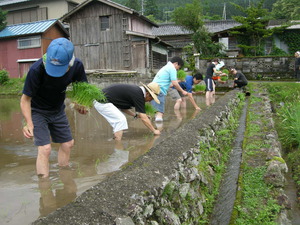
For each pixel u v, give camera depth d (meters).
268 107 7.61
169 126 5.70
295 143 5.17
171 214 2.17
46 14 28.06
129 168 2.46
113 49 19.66
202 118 4.78
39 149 3.12
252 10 20.36
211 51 21.75
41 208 2.34
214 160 3.71
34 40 20.23
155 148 3.04
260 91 10.76
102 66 19.92
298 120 5.37
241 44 21.34
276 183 3.11
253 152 3.97
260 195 2.88
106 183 2.11
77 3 28.70
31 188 2.76
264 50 20.80
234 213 2.55
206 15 44.84
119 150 4.07
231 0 57.97
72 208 1.73
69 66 2.87
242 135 5.44
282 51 20.88
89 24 19.97
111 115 4.62
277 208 2.64
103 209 1.74
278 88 11.26
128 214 1.73
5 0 29.53
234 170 3.70
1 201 2.47
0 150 4.25
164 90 6.18
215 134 4.50
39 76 2.77
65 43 2.64
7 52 21.03
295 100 9.14
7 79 18.61
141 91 4.70
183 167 2.74
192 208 2.54
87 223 1.59
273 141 4.43
